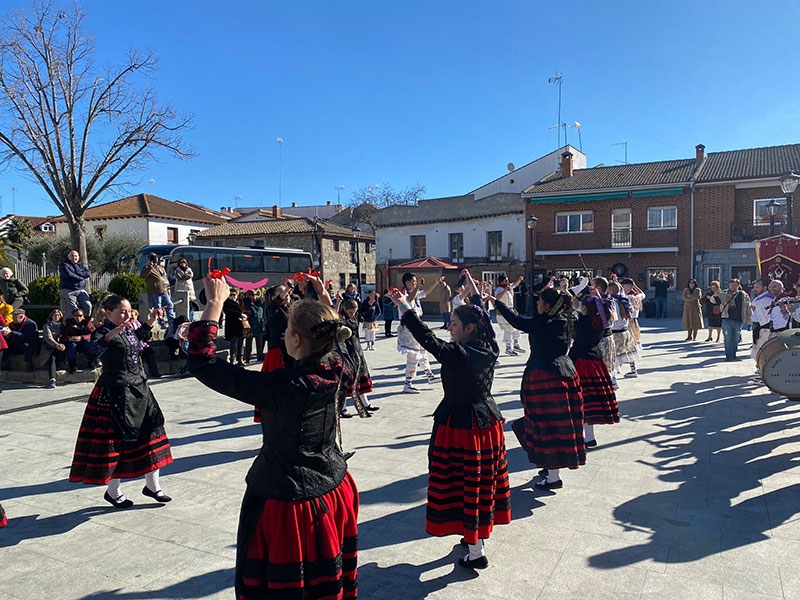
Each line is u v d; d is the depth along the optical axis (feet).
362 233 144.66
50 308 43.16
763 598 10.76
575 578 11.61
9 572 12.28
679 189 89.61
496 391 30.30
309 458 7.93
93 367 36.09
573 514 14.64
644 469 17.72
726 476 17.03
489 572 11.93
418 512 14.96
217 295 8.00
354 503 8.64
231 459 19.69
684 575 11.62
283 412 7.70
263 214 151.12
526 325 16.03
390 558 12.60
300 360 8.03
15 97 67.31
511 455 19.70
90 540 13.73
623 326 30.86
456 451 11.93
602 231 96.43
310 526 7.72
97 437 14.97
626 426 22.43
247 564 7.78
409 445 20.66
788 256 45.01
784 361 20.98
